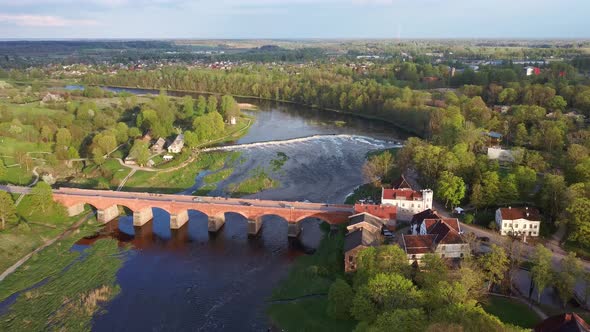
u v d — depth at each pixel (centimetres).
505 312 11144
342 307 11644
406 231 16400
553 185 16175
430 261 11812
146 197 18875
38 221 18088
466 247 13362
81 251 16412
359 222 15275
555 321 9400
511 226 15450
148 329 12150
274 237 17650
